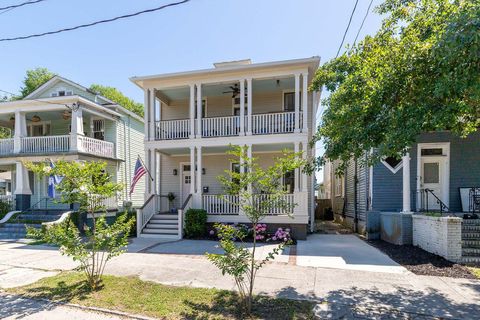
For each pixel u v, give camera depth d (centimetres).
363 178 1158
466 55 298
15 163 1370
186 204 1073
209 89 1259
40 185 1480
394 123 403
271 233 1020
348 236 1094
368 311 381
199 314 371
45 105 1327
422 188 1026
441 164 1023
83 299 427
